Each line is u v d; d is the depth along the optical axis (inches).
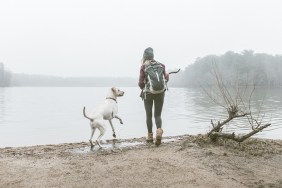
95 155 243.1
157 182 185.2
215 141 266.7
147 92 273.0
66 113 1226.0
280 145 283.3
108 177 192.4
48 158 236.1
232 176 196.9
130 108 1470.2
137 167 207.8
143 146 276.1
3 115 1131.3
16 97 2696.9
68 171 203.2
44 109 1433.3
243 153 242.8
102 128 277.3
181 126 734.5
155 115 277.3
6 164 219.9
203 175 195.9
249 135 251.3
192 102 1764.3
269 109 1127.0
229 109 266.1
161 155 235.8
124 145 285.7
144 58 281.4
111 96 308.5
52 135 641.0
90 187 179.0
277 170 211.9
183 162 217.8
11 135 643.5
